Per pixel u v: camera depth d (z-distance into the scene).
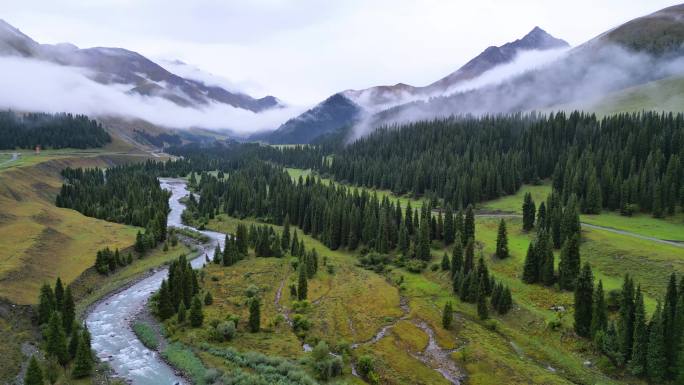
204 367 69.06
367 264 135.25
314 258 125.38
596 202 142.75
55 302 79.75
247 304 95.88
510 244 126.62
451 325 90.31
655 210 133.88
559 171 170.75
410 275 123.38
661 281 90.00
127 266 118.38
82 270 105.06
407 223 149.50
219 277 112.88
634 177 143.12
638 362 69.94
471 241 113.12
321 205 166.75
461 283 105.56
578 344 79.69
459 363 77.12
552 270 99.69
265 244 134.62
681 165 138.00
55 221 133.50
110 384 63.28
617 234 118.25
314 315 92.44
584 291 81.38
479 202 179.50
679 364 65.56
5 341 68.38
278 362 71.25
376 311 97.25
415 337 85.31
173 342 77.31
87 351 65.38
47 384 60.12
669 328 68.19
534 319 89.62
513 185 184.25
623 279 94.69
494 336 87.12
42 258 102.69
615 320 79.94
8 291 81.88
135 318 87.62
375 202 168.00
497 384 69.94
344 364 73.50
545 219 128.88
